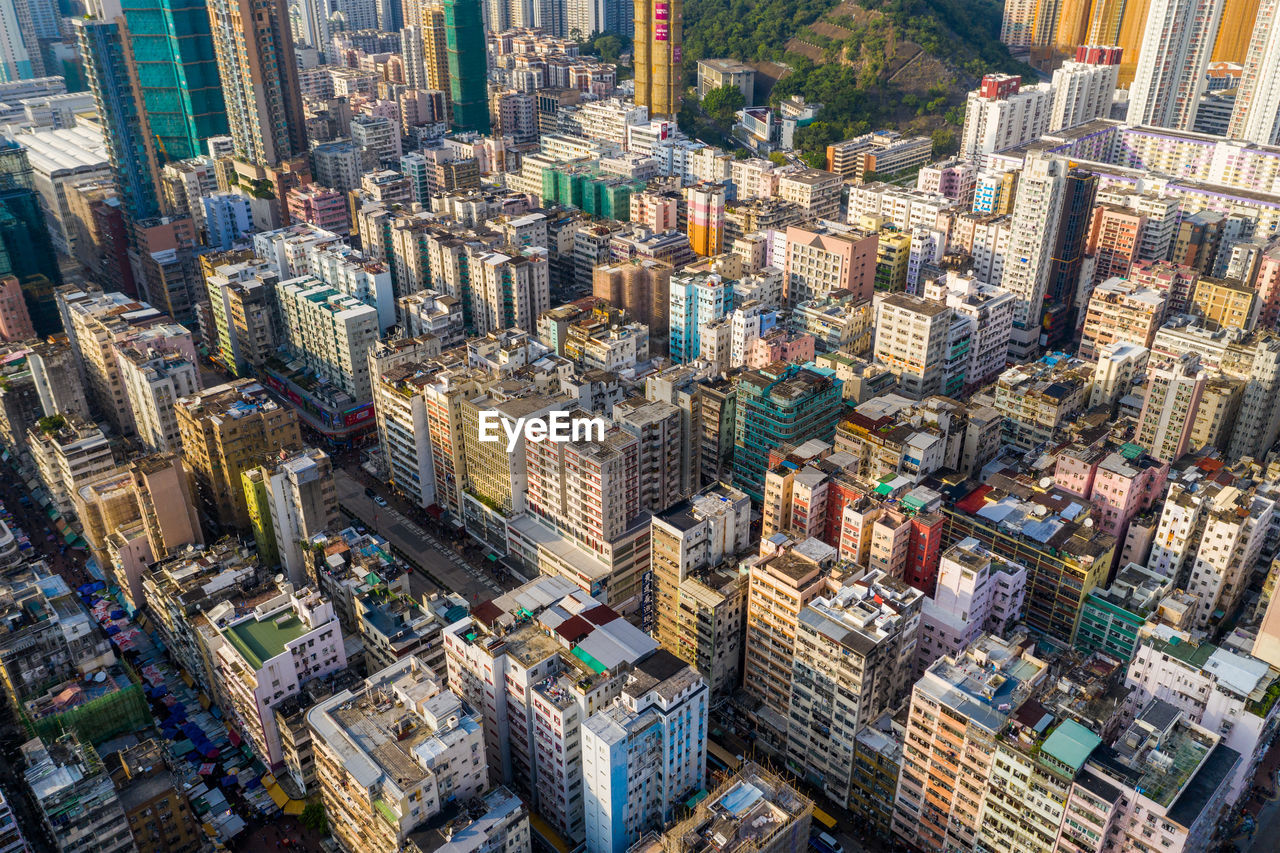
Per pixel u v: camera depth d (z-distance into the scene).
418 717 185.75
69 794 178.25
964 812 188.62
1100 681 190.38
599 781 186.12
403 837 171.12
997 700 185.88
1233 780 196.62
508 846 177.50
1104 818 167.62
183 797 192.75
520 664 197.00
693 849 169.62
